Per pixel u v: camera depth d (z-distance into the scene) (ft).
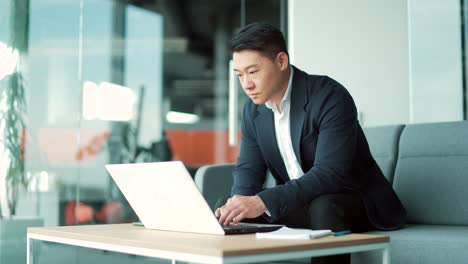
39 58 12.85
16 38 12.45
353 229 5.81
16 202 12.31
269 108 6.15
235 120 13.67
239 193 6.16
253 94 5.47
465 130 6.95
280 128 6.17
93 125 15.42
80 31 14.20
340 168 5.48
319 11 11.48
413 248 5.49
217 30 56.95
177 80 62.08
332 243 3.80
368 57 11.07
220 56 59.77
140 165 4.65
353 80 11.18
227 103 62.80
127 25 23.95
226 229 4.43
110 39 17.69
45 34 13.06
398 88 10.84
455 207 6.67
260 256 3.45
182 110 62.34
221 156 63.31
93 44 15.44
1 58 12.21
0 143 12.10
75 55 14.16
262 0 13.44
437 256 5.30
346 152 5.59
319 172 5.38
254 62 5.37
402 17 10.84
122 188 5.08
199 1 53.21
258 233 4.15
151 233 4.62
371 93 11.03
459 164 6.81
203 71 61.93
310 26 11.54
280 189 5.06
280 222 5.85
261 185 6.42
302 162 6.05
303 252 3.64
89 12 15.44
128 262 12.37
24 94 12.55
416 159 7.21
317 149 5.67
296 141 5.94
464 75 10.29
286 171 6.34
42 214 12.78
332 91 5.83
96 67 15.78
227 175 7.80
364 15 11.13
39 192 12.75
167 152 28.02
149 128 26.78
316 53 11.48
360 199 5.82
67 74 13.93
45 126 12.98
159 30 27.66
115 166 4.97
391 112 10.87
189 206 4.47
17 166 12.39
